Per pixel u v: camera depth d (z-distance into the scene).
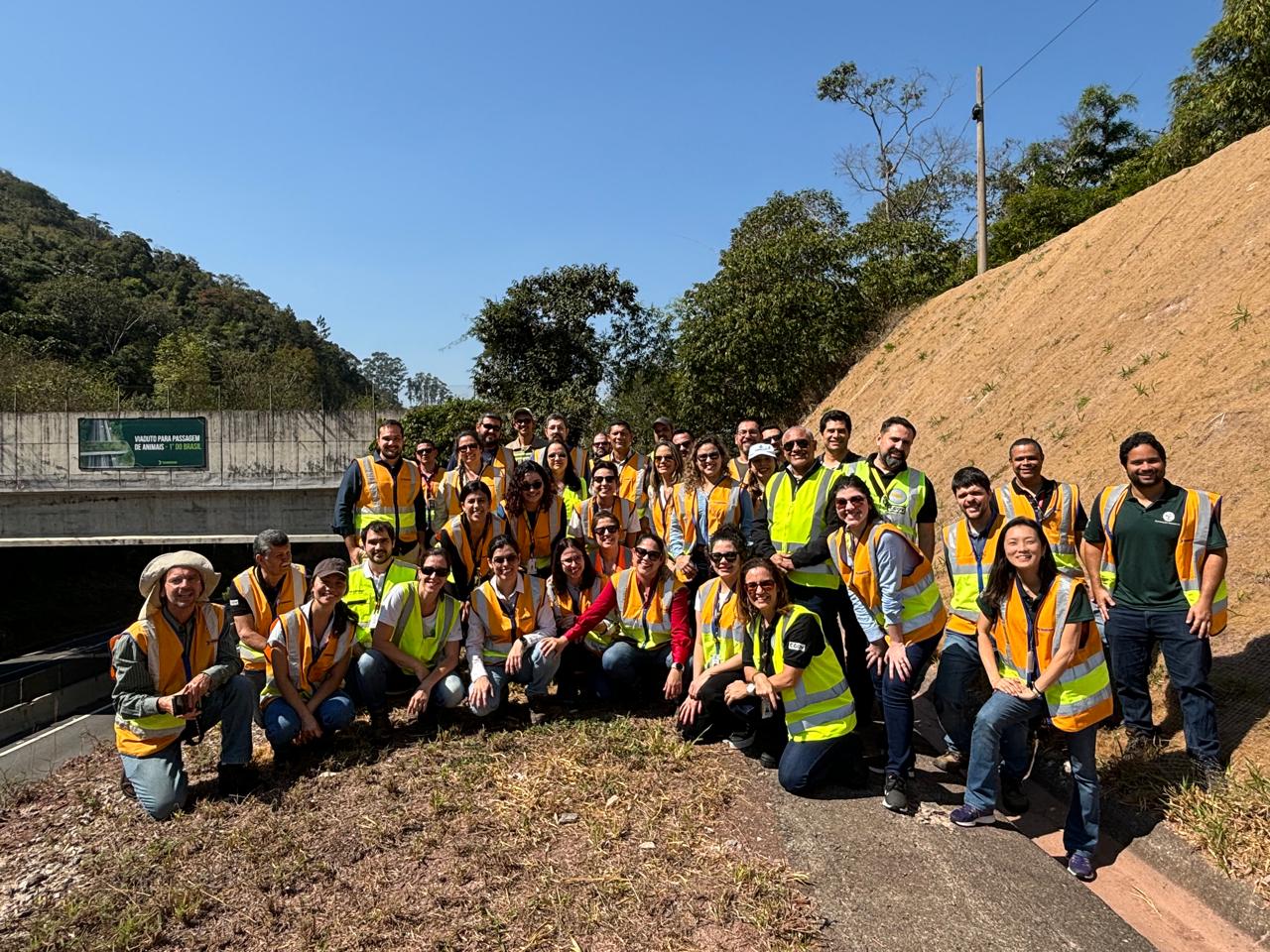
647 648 5.57
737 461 6.75
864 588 4.49
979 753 4.08
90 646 23.33
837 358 18.22
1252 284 8.13
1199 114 15.71
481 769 4.67
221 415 18.77
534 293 26.33
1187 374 7.89
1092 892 3.63
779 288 17.86
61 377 35.25
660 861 3.71
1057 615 3.87
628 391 26.66
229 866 3.90
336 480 18.98
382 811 4.28
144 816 4.63
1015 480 5.30
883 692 4.36
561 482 7.18
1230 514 6.06
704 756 4.86
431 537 7.50
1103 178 25.66
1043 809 4.52
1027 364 11.26
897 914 3.35
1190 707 4.32
